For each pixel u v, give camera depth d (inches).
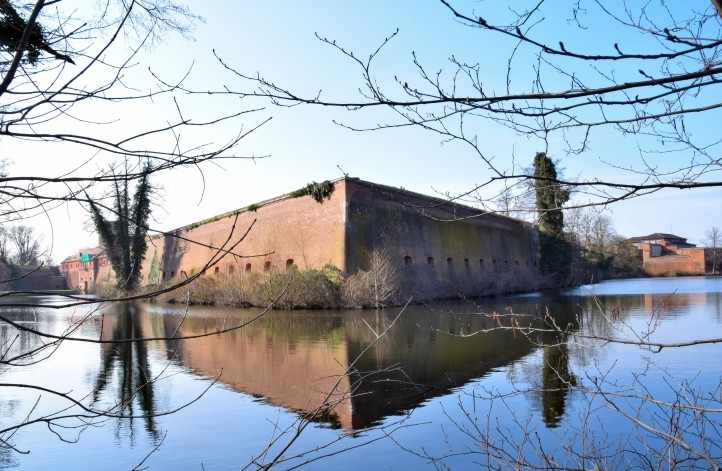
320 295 1096.8
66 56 101.5
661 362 435.2
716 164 109.4
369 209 1285.7
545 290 1776.6
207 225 1686.8
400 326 768.3
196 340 667.4
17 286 1181.7
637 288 1648.6
